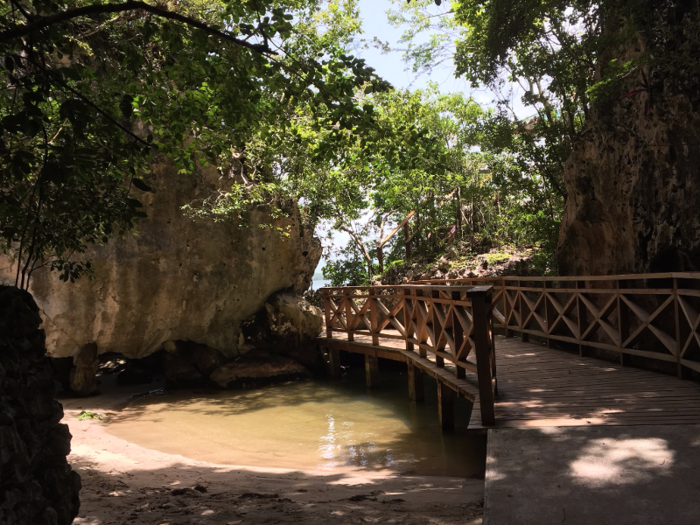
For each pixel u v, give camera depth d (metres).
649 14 6.96
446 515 3.39
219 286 11.97
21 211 4.34
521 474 3.47
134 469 5.59
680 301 6.31
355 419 8.70
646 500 2.95
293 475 5.39
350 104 4.84
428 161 5.73
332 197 15.45
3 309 2.48
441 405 7.73
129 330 10.99
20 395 2.42
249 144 9.40
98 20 7.54
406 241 18.11
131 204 4.23
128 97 3.93
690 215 6.90
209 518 3.39
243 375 12.17
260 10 4.44
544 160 11.80
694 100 6.75
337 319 13.79
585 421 4.66
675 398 5.42
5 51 3.63
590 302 8.27
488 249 15.72
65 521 2.59
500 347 9.54
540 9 8.87
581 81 9.32
